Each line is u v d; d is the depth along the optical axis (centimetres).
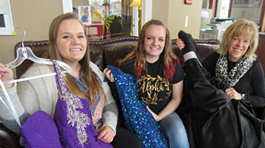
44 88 86
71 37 90
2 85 67
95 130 94
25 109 80
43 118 73
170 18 216
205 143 109
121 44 158
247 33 120
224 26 289
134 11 248
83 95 96
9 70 69
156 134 111
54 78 90
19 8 155
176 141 111
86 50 103
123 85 110
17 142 85
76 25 91
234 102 116
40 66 90
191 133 117
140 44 125
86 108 89
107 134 97
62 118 78
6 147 83
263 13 298
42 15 162
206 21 356
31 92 83
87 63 105
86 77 104
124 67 126
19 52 79
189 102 133
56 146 71
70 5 168
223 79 135
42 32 166
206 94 112
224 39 133
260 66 129
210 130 109
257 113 136
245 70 127
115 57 144
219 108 108
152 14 211
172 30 224
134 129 111
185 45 136
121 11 235
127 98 110
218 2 382
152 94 122
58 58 93
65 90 80
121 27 238
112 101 120
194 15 243
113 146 99
